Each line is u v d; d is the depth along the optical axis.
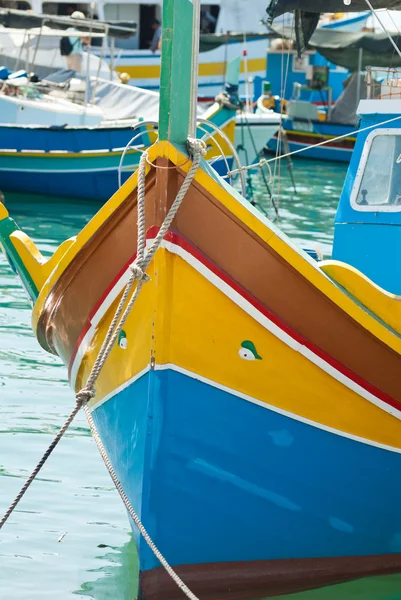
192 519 7.08
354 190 8.55
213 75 36.34
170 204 6.49
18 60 25.95
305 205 23.17
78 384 7.87
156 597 7.14
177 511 7.02
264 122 23.92
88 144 23.05
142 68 35.91
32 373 11.98
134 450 7.02
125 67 35.75
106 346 6.64
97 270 6.96
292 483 7.18
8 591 7.24
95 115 24.39
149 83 36.12
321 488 7.25
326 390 6.95
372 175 8.50
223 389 6.84
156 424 6.81
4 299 15.09
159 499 6.96
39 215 21.62
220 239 6.57
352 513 7.42
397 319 7.01
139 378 6.89
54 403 11.06
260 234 6.51
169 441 6.86
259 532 7.27
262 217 6.66
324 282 6.61
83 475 9.31
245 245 6.57
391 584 7.68
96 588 7.36
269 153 32.75
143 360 6.82
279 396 6.92
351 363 6.89
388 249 8.42
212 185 6.48
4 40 27.00
